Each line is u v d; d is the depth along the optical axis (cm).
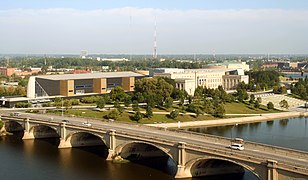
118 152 15788
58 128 18500
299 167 10088
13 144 18938
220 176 13512
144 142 14525
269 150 12412
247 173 13938
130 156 16050
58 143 19275
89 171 14475
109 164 15388
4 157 16500
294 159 11256
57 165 15300
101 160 16012
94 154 17050
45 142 19488
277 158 11331
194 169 13262
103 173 14188
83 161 15862
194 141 13975
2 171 14575
